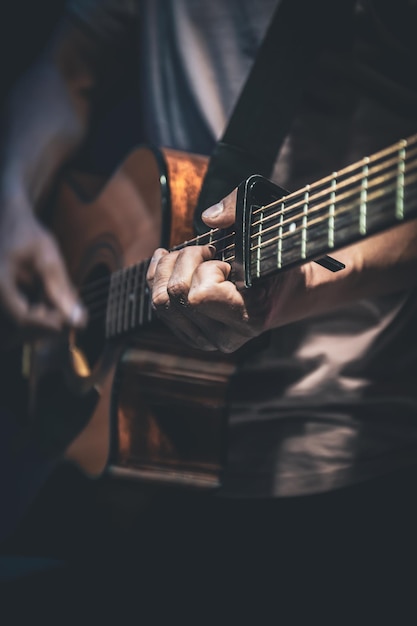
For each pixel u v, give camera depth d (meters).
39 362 1.63
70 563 1.39
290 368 1.26
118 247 1.46
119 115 1.97
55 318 1.62
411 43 1.23
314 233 0.93
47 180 1.82
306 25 1.25
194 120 1.45
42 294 1.66
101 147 1.97
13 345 1.69
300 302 1.09
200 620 1.29
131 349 1.30
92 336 1.56
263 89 1.24
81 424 1.42
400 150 0.84
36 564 1.52
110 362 1.37
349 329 1.24
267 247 0.98
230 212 1.06
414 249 1.11
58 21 1.96
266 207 1.00
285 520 1.26
